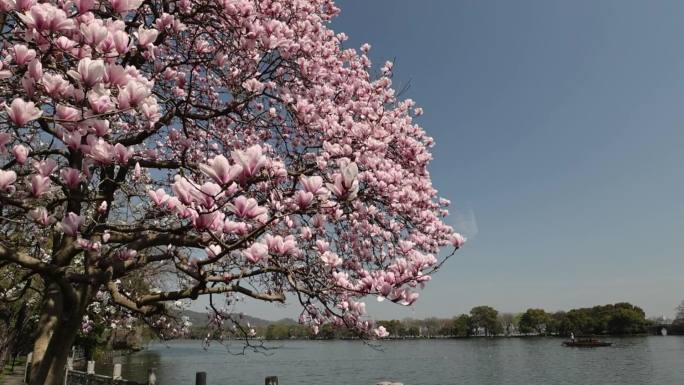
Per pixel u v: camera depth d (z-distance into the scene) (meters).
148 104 2.99
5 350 15.23
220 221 2.57
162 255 4.27
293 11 6.56
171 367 46.28
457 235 3.42
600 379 42.56
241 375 44.16
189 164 5.64
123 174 5.29
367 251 6.31
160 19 4.63
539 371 49.91
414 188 6.84
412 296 3.03
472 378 44.38
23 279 5.23
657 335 122.00
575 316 127.12
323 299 3.78
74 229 3.07
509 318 151.75
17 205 2.89
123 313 9.12
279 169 3.73
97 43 2.61
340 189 2.49
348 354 89.81
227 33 5.61
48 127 4.11
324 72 6.70
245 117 7.10
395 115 7.70
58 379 5.11
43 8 2.52
